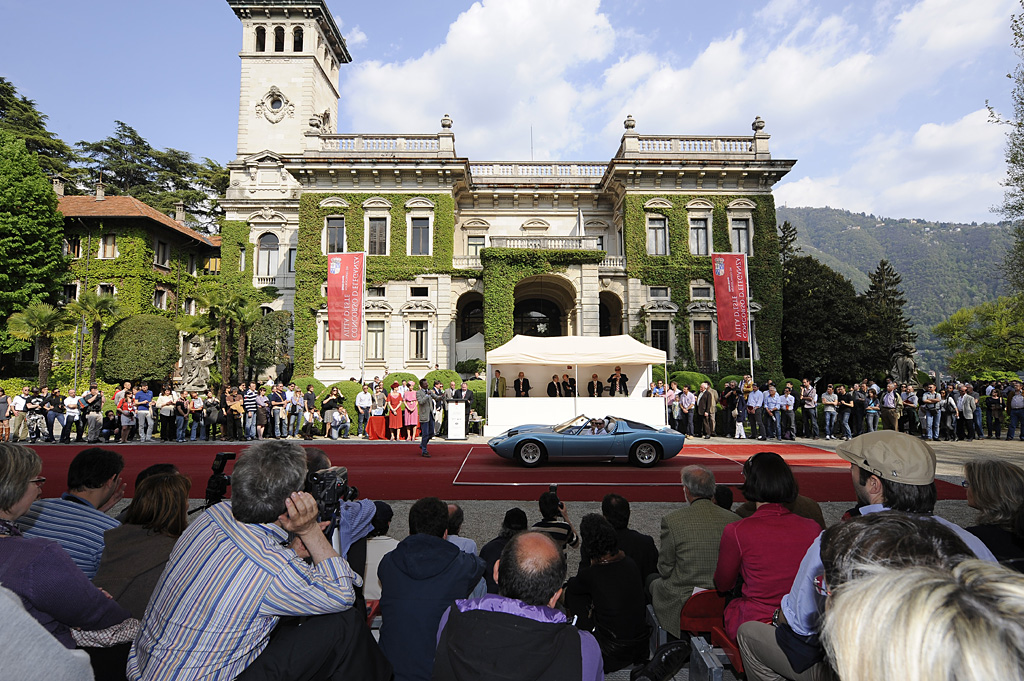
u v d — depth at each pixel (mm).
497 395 20625
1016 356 43844
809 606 2438
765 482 3486
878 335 31531
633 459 13219
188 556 2309
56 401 19953
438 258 30766
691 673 3350
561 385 21000
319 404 23547
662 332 30734
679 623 3781
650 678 3377
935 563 1654
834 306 31641
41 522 3307
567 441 13219
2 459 2619
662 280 30672
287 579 2254
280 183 36750
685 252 30859
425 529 3590
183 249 39250
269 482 2389
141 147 53719
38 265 32344
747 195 31203
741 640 3084
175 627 2178
